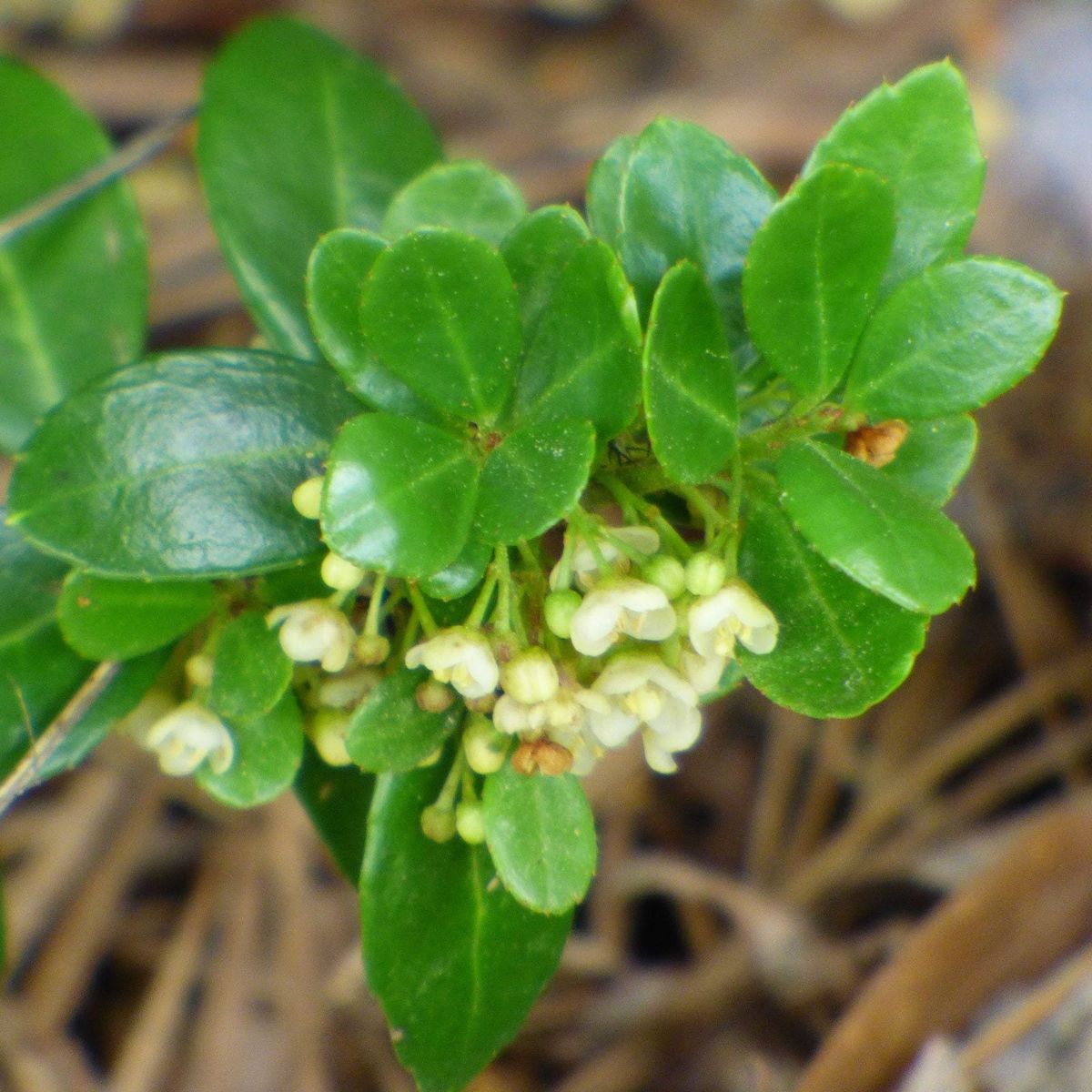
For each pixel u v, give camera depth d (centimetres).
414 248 24
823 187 24
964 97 25
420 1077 25
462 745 25
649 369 23
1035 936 33
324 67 28
